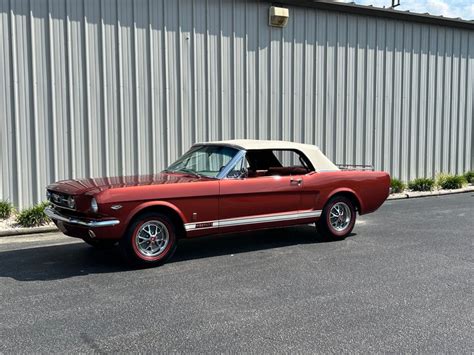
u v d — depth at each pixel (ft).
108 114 32.09
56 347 12.23
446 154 48.03
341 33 40.78
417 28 44.86
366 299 15.78
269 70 37.68
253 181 21.74
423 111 46.14
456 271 19.03
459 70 48.01
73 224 18.92
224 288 16.92
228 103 36.22
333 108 41.01
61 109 30.81
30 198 30.45
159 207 19.66
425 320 14.02
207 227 20.70
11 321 13.91
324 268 19.47
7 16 29.04
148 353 11.91
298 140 39.52
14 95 29.58
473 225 28.66
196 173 22.40
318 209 23.73
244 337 12.83
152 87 33.30
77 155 31.42
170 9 33.45
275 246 23.34
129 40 32.32
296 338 12.78
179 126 34.47
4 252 22.36
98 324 13.69
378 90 43.27
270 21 37.01
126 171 32.89
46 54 30.14
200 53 34.81
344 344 12.42
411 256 21.39
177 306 15.12
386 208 35.37
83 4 30.81
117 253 22.02
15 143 29.86
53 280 17.90
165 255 19.88
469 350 12.11
